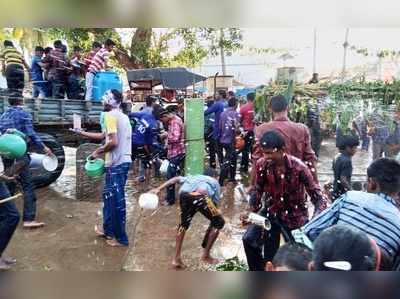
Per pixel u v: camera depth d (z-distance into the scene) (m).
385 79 4.92
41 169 5.41
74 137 6.77
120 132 3.98
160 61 14.00
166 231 4.53
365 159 6.46
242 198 5.77
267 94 5.36
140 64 13.73
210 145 7.52
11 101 4.34
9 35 6.89
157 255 3.86
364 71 5.06
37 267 3.56
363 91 4.97
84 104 6.55
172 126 5.51
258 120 5.43
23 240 4.20
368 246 1.48
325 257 1.46
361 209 1.91
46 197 5.84
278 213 2.83
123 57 13.50
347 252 1.45
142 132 6.43
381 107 4.96
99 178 5.84
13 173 3.75
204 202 3.47
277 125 3.12
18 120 4.29
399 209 1.94
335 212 2.00
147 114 6.49
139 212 5.23
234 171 6.82
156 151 6.67
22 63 6.20
